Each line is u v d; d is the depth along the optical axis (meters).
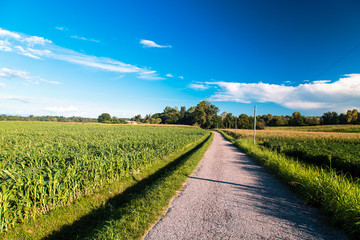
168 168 10.37
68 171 5.72
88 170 6.52
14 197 4.43
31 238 4.07
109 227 3.57
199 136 29.11
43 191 4.88
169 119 117.12
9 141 16.09
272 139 28.20
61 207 5.25
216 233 3.56
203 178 7.55
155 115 134.50
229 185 6.65
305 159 12.98
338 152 12.50
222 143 25.16
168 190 5.85
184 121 108.75
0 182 4.73
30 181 4.76
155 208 4.54
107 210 5.38
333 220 3.94
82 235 4.18
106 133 27.75
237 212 4.50
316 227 3.82
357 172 8.65
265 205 4.94
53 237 4.21
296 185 6.10
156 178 8.60
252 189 6.25
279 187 6.50
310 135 32.81
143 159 9.77
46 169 6.23
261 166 10.11
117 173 7.66
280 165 8.19
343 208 3.91
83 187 6.08
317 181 5.30
